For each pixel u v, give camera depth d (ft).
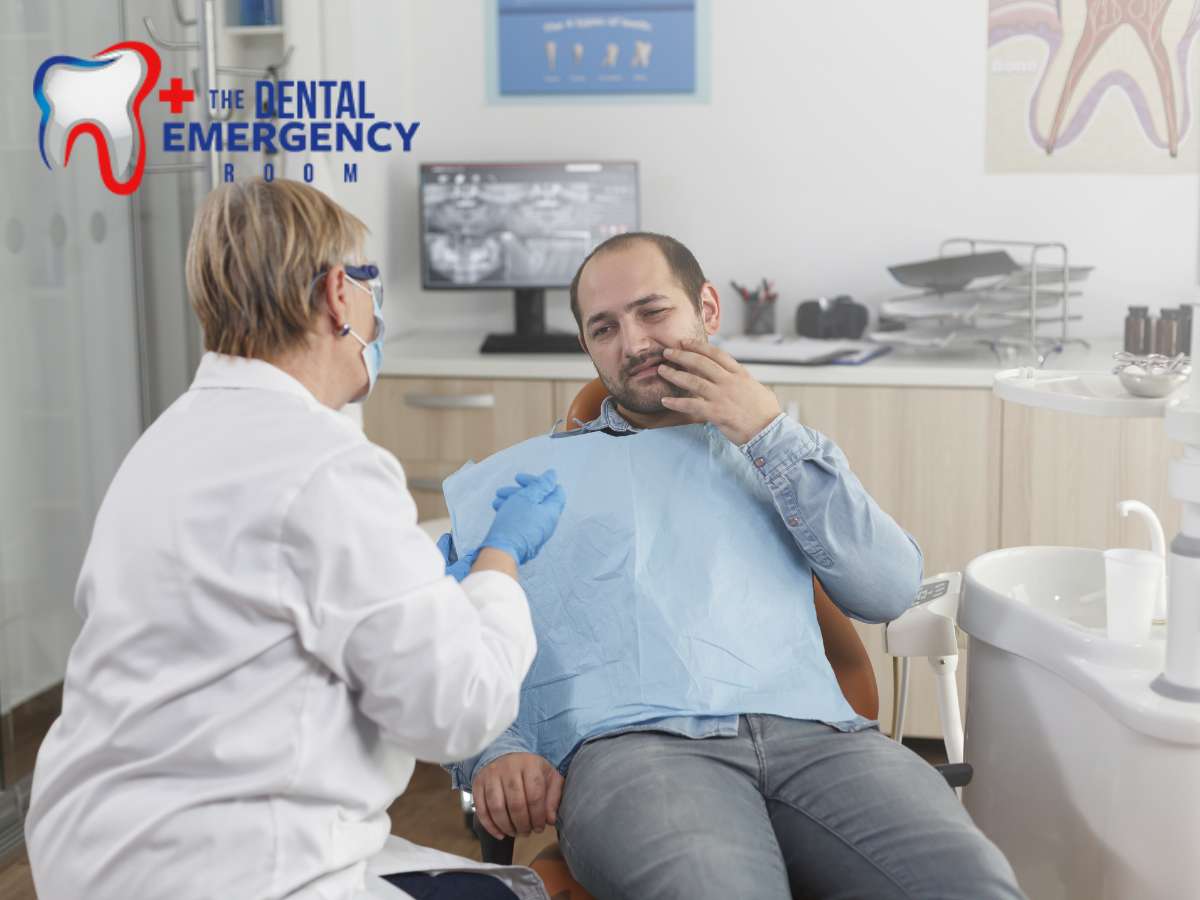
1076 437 8.77
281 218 3.85
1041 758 4.93
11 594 8.19
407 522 3.69
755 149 10.57
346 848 3.71
